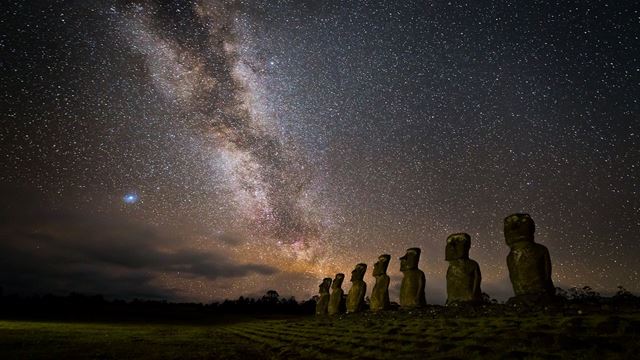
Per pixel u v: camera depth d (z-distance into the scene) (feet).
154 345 73.20
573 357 26.16
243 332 99.81
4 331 87.97
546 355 27.53
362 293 91.86
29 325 110.63
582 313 35.09
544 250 50.44
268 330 89.81
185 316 197.47
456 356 33.30
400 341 43.70
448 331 41.16
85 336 85.51
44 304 208.23
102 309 212.64
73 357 55.62
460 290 59.52
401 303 71.46
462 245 62.13
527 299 47.80
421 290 70.03
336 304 101.45
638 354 24.17
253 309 231.50
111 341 77.56
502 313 43.55
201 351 66.44
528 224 52.06
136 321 161.17
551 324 33.24
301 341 63.26
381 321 59.62
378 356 41.27
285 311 224.12
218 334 102.27
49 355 56.49
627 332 27.45
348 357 44.75
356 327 60.44
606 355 25.20
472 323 41.42
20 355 55.62
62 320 147.43
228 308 237.04
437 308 61.11
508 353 29.84
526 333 32.55
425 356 36.04
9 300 206.49
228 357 60.34
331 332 62.95
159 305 250.16
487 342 33.78
